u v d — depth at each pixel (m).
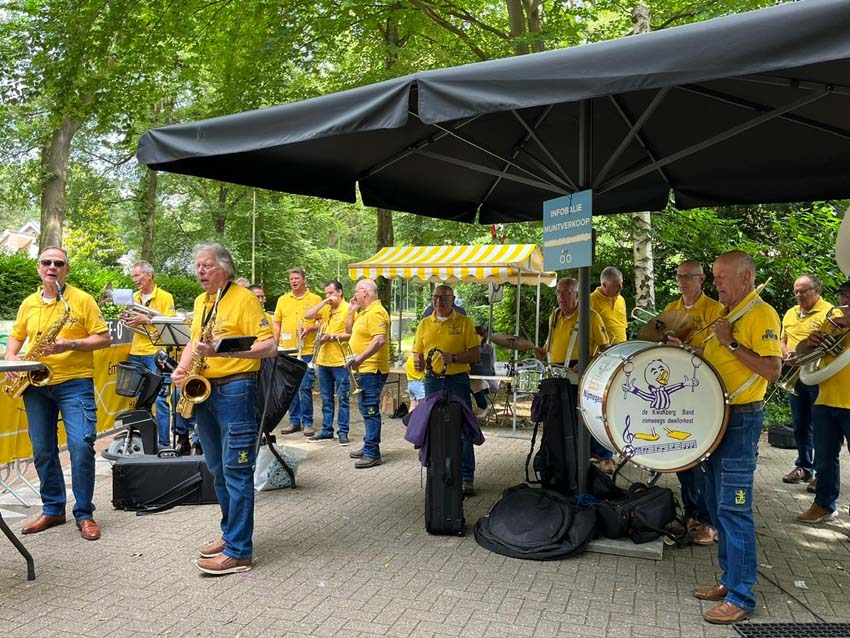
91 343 4.46
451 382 5.66
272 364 5.49
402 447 7.56
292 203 22.30
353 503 5.34
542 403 5.01
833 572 3.98
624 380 3.46
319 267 25.88
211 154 4.09
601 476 4.80
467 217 7.27
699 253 10.73
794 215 10.61
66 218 25.95
